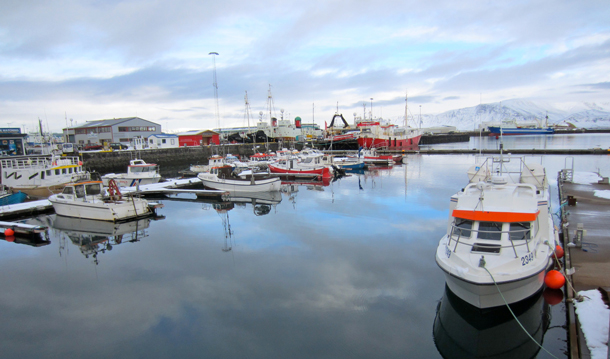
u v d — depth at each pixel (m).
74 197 21.47
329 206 23.70
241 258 14.22
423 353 8.13
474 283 8.12
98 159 47.84
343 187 32.22
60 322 9.75
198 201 27.77
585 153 53.66
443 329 9.01
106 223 20.33
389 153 69.56
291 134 86.81
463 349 8.35
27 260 14.63
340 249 14.93
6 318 9.98
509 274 8.10
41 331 9.30
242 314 9.92
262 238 16.78
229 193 28.72
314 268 12.97
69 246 16.47
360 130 83.94
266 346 8.46
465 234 9.73
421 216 20.31
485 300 8.45
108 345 8.63
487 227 9.50
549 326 8.71
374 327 9.14
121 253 15.28
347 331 8.99
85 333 9.19
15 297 11.29
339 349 8.30
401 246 15.12
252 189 29.38
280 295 10.98
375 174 41.19
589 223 14.21
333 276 12.24
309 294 11.00
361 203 24.42
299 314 9.84
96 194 22.30
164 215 22.42
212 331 9.12
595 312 7.93
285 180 38.94
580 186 22.62
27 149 51.62
